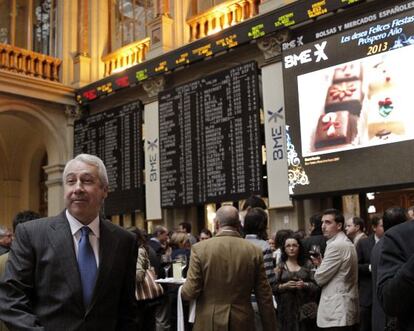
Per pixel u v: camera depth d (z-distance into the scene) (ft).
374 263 10.48
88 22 36.94
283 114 24.38
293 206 23.85
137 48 33.78
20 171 42.88
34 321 6.04
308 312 12.89
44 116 34.99
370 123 20.71
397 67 20.13
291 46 23.88
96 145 33.99
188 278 10.07
